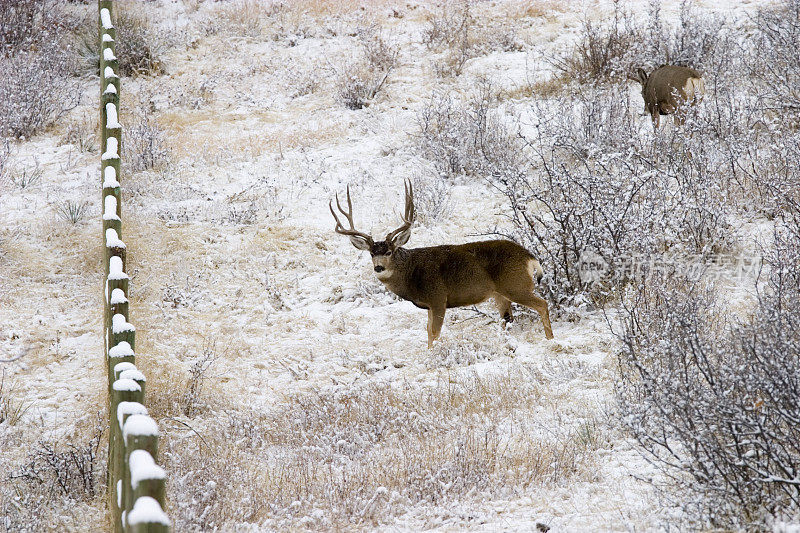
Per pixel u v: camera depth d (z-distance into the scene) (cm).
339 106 5184
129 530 1159
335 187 4062
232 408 2422
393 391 2430
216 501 1717
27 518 1698
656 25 4934
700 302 2234
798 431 1537
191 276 3306
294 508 1739
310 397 2411
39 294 3102
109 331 2200
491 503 1727
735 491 1483
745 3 5728
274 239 3594
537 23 6091
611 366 2366
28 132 4750
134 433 1366
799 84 3906
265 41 6347
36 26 5981
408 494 1783
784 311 1950
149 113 5156
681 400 1692
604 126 3791
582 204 2961
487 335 2800
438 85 5278
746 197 3225
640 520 1538
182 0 7106
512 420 2136
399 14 6681
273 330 2975
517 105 4662
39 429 2247
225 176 4284
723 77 4275
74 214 3669
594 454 1886
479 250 2716
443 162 4100
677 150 3459
